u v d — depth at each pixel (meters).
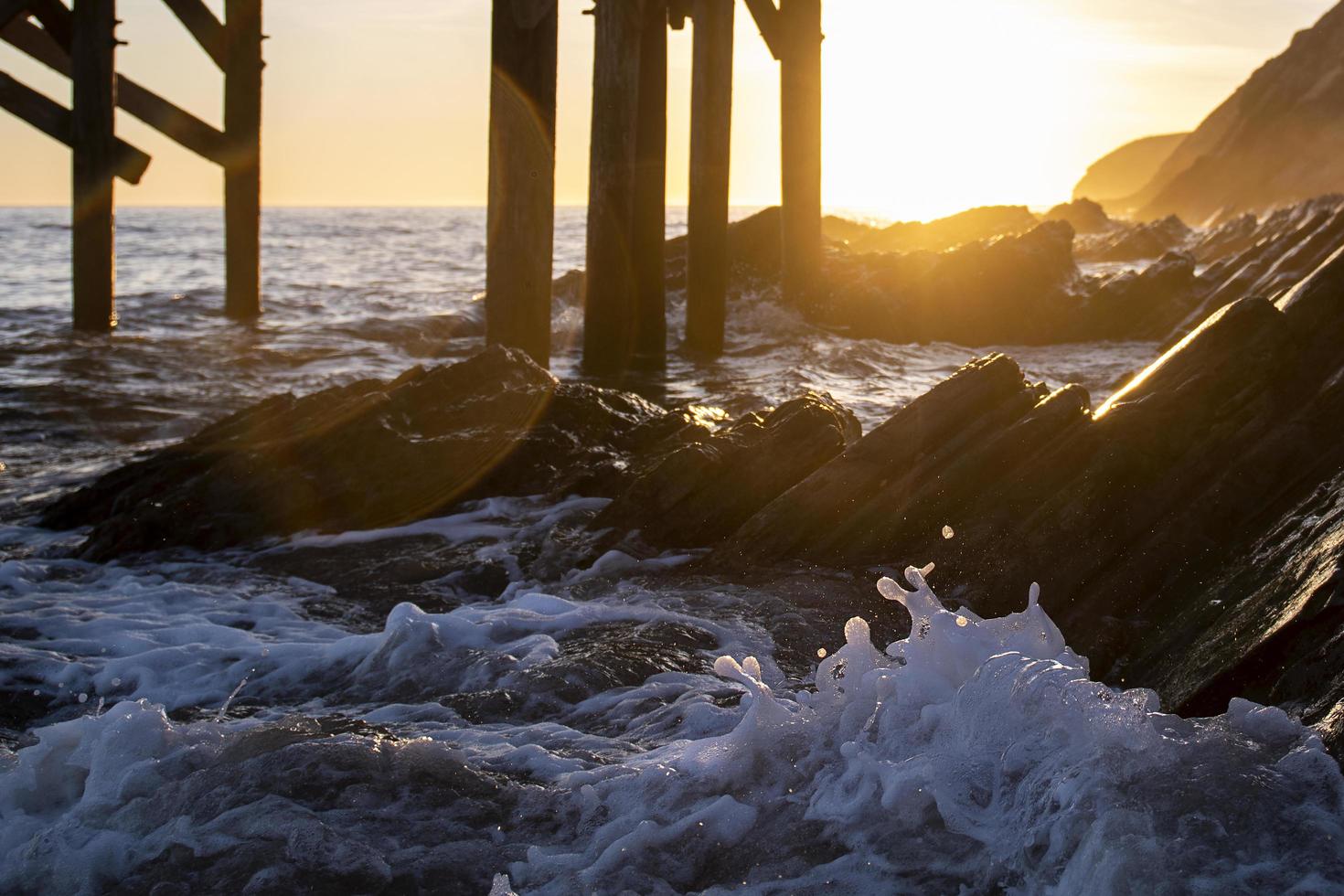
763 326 14.64
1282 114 109.88
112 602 5.36
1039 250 15.42
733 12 12.70
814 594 5.07
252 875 2.72
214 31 15.38
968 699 3.06
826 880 2.60
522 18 9.31
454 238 52.50
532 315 9.67
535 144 9.50
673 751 3.38
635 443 7.32
